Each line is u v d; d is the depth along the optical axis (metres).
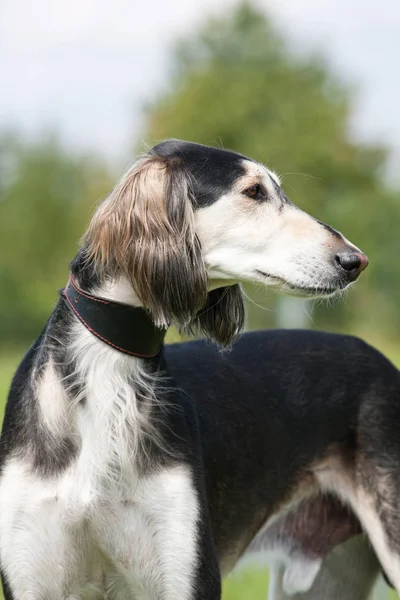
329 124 80.06
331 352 9.80
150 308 7.76
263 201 8.22
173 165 8.02
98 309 7.81
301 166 78.44
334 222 77.38
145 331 7.88
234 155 8.31
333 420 9.53
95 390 7.75
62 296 8.07
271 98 80.62
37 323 72.31
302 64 84.88
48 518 7.63
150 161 8.05
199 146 8.30
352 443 9.55
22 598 7.74
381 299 74.75
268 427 9.15
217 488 8.59
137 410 7.77
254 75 82.19
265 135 78.50
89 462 7.68
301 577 9.78
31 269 86.06
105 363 7.79
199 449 8.08
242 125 79.81
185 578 7.71
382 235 76.94
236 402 8.99
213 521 8.55
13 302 73.12
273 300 51.53
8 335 72.06
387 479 9.35
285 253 8.16
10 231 87.56
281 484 9.31
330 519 9.76
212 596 7.82
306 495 9.59
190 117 80.19
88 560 7.85
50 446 7.71
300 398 9.45
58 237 88.69
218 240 8.12
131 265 7.77
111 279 7.84
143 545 7.75
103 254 7.84
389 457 9.41
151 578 7.79
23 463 7.74
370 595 10.02
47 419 7.75
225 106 79.88
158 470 7.74
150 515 7.71
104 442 7.70
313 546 9.79
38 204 88.62
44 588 7.78
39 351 8.07
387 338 73.56
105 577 7.99
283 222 8.23
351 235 77.00
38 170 90.50
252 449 8.95
